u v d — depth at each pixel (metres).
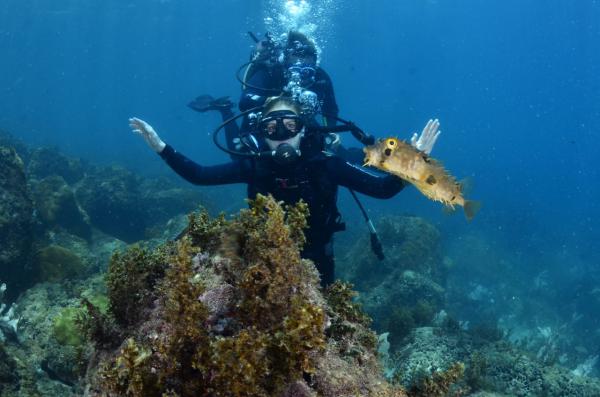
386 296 9.11
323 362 1.91
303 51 7.07
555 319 13.95
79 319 2.13
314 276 2.29
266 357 1.62
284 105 4.12
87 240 9.60
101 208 11.91
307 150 4.20
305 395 1.71
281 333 1.62
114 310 2.09
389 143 2.03
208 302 1.81
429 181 2.11
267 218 2.10
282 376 1.62
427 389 2.33
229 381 1.50
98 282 5.93
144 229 12.48
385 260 10.61
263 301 1.76
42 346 4.41
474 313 12.96
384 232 11.55
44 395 3.73
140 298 2.03
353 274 10.55
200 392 1.58
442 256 13.51
